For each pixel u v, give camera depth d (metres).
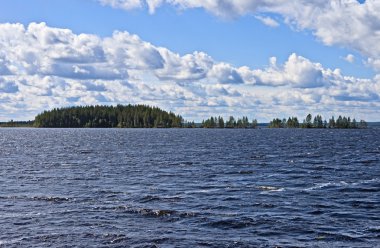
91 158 69.44
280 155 74.94
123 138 151.25
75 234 22.67
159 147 99.12
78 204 30.22
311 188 37.22
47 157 71.81
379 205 29.91
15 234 22.69
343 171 50.22
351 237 22.27
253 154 77.31
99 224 24.67
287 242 21.48
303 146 103.44
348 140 137.38
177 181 42.00
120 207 29.02
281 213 27.52
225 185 39.25
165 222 25.27
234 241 21.62
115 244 21.11
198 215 26.81
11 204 30.17
